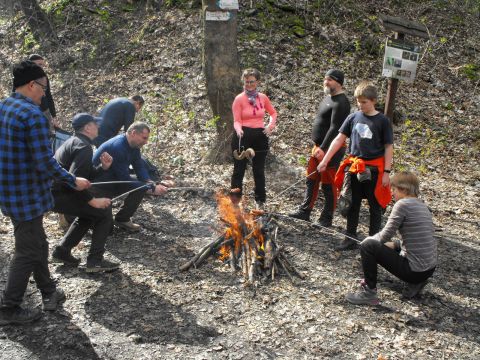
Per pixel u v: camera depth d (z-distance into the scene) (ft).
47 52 35.35
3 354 10.56
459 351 11.34
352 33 35.37
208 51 22.39
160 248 15.74
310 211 17.94
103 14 37.68
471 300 13.67
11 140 10.59
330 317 12.45
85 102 29.99
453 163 25.88
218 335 11.59
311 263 15.16
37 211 11.23
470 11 41.57
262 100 18.12
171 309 12.51
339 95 16.38
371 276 12.89
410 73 19.44
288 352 11.09
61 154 14.56
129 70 32.30
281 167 23.12
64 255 14.08
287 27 34.73
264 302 12.97
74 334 11.34
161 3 37.37
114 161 15.46
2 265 14.20
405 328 12.16
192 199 19.66
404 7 40.19
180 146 24.79
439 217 19.90
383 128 14.78
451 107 31.40
